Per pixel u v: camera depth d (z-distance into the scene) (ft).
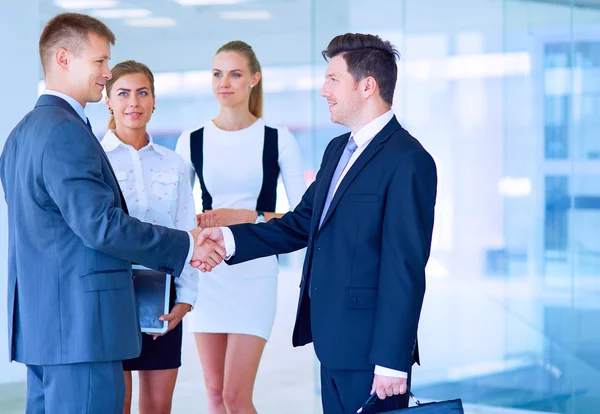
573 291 14.56
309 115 34.86
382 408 7.63
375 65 7.88
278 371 19.38
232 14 29.78
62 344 7.54
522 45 14.56
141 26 28.22
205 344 11.69
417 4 15.12
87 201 7.39
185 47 29.60
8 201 7.98
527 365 14.89
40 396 8.07
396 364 7.20
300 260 37.58
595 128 14.30
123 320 7.80
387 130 7.82
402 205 7.39
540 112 14.53
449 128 15.10
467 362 15.24
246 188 11.73
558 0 14.26
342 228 7.68
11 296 7.96
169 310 9.52
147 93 10.19
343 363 7.55
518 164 14.74
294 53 33.73
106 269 7.72
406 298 7.22
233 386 11.44
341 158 8.20
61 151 7.40
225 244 8.93
